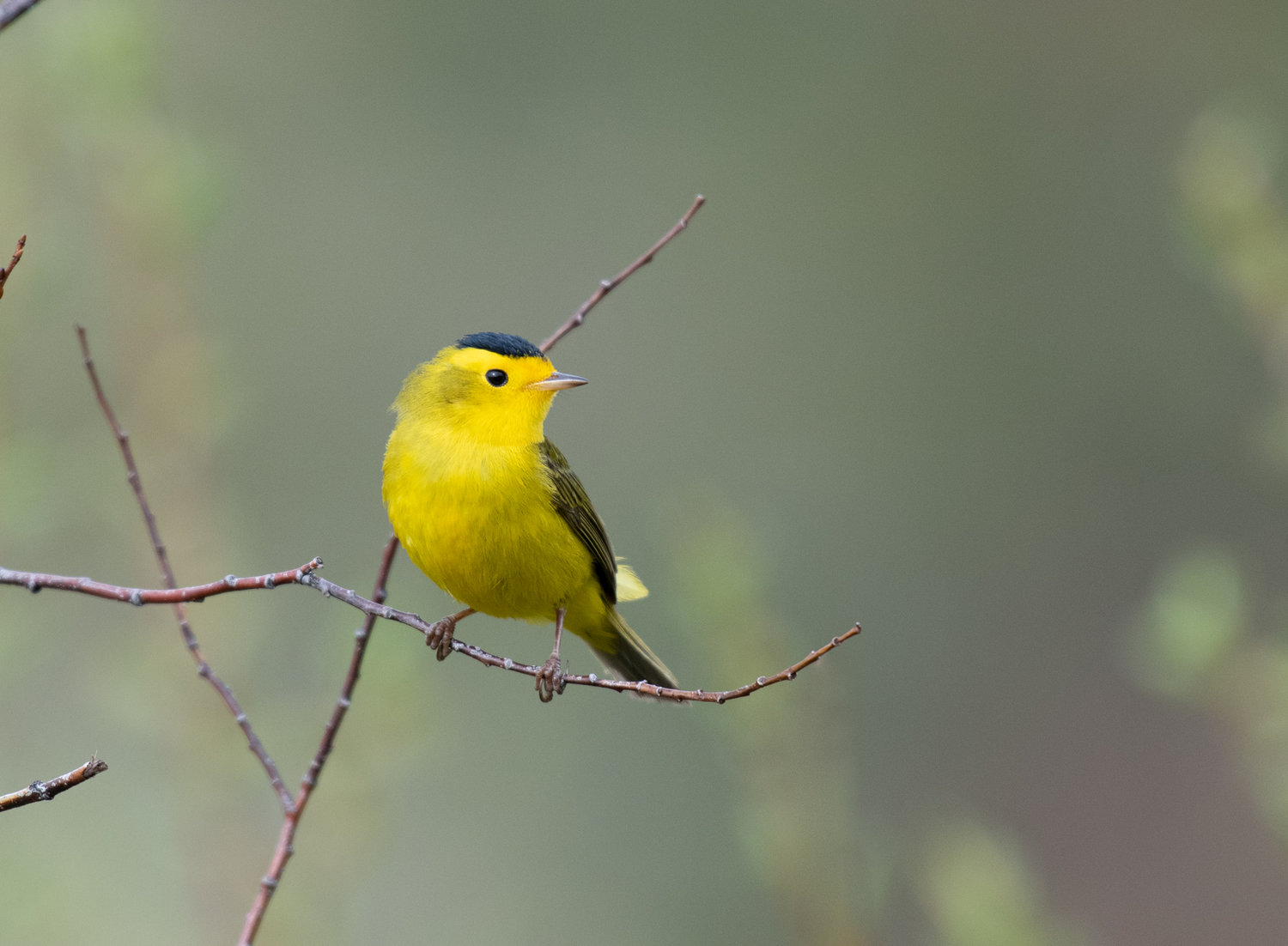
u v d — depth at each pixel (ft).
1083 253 62.23
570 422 59.31
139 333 32.94
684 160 62.64
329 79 60.13
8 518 29.01
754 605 27.89
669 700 20.31
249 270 56.24
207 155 33.58
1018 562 58.65
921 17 64.34
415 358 57.36
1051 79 63.67
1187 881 50.96
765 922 44.04
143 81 32.68
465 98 61.31
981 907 26.08
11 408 30.91
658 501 55.11
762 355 61.31
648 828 45.55
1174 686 29.73
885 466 60.13
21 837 32.45
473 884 42.57
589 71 62.39
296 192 58.29
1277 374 31.68
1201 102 61.46
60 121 32.94
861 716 54.90
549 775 45.60
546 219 61.16
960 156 63.46
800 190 62.49
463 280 59.77
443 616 30.04
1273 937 49.67
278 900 28.30
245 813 29.43
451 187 60.39
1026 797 53.06
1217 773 52.44
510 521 25.71
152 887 33.42
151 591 18.08
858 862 26.66
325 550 52.80
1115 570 57.88
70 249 32.65
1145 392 59.72
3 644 28.99
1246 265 31.32
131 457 21.71
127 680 30.53
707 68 63.36
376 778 28.63
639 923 44.16
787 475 59.16
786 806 26.53
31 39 35.12
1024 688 56.39
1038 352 61.31
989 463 60.13
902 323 62.13
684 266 61.77
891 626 57.00
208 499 32.65
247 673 30.83
